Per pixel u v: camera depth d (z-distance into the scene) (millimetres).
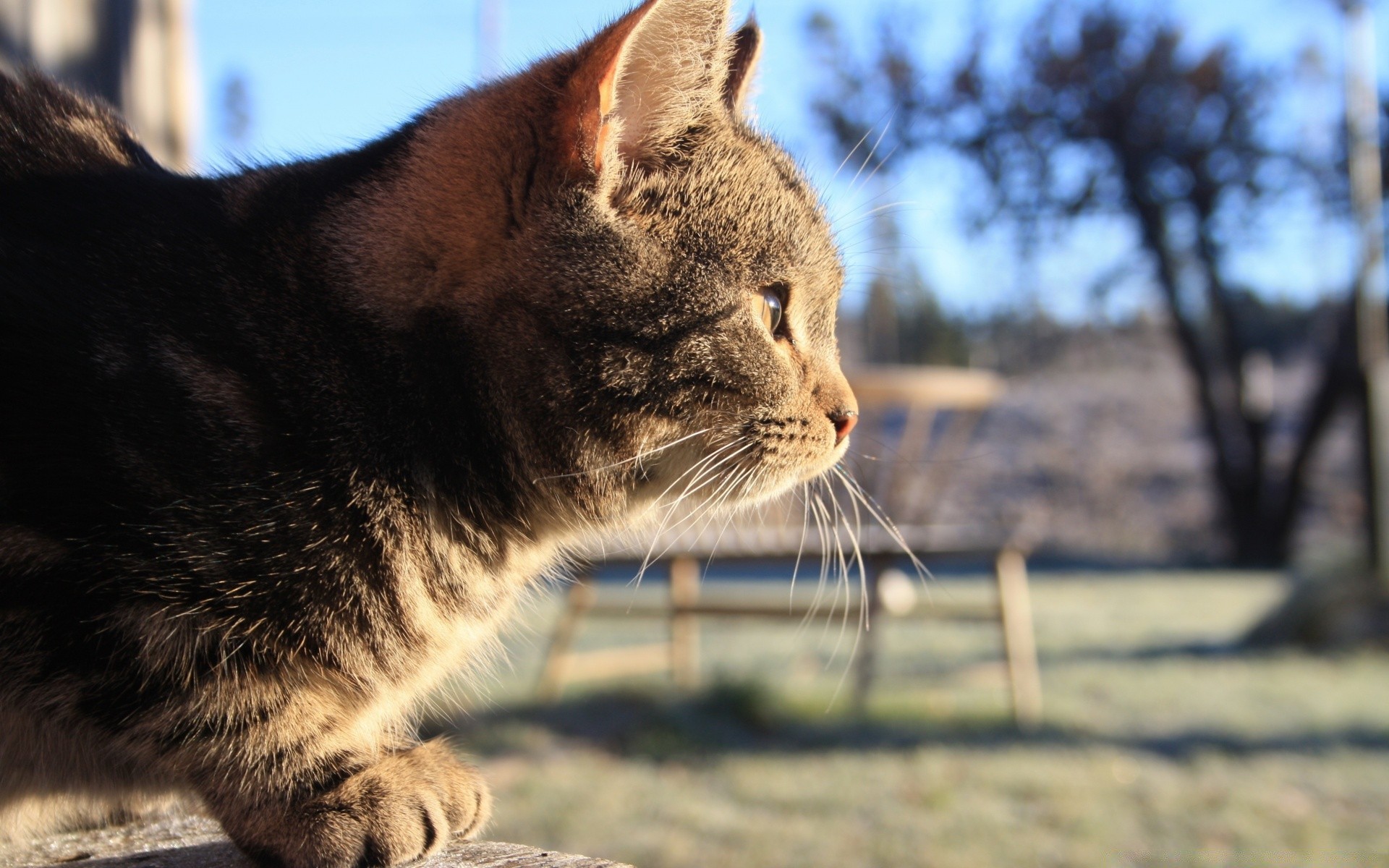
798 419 467
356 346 406
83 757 394
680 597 1176
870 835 772
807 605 1353
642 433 438
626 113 440
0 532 361
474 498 419
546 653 1409
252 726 379
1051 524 3314
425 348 413
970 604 1680
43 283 378
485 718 1074
